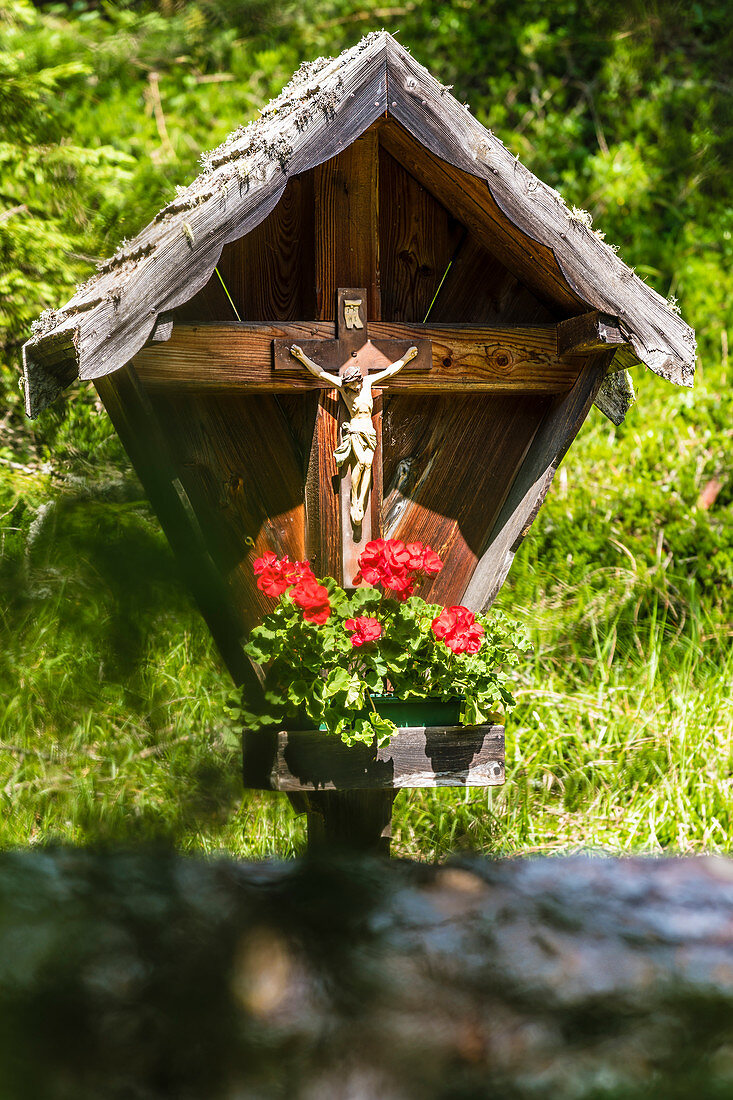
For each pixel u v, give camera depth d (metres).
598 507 6.94
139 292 3.19
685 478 7.09
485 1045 2.29
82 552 3.25
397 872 2.89
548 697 5.45
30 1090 2.11
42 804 4.41
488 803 4.86
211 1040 2.22
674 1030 2.35
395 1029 2.29
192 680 4.81
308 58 9.90
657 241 9.16
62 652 4.38
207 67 9.83
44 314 3.86
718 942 2.61
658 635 6.02
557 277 3.63
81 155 6.43
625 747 5.14
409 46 10.15
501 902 2.72
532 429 3.93
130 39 9.03
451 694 3.53
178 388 3.48
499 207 3.46
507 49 10.36
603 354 3.71
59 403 5.93
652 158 9.75
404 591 3.50
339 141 3.30
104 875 2.61
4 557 3.73
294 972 2.36
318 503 3.59
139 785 4.45
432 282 3.82
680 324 3.62
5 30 7.00
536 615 6.09
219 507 3.65
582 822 4.86
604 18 10.45
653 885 2.96
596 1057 2.29
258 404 3.68
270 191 3.26
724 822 4.82
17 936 2.34
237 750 4.16
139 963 2.32
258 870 2.81
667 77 10.23
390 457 3.84
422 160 3.55
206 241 3.21
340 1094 2.20
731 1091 2.22
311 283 3.62
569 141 9.80
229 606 3.49
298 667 3.36
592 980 2.44
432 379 3.68
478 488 3.91
